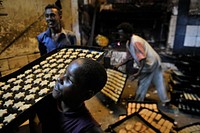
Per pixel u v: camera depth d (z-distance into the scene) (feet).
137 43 8.05
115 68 9.84
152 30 14.23
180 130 5.97
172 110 8.88
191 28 12.40
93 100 9.67
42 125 2.76
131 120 5.84
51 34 6.71
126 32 8.38
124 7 13.48
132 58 9.41
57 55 4.83
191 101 8.55
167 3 12.75
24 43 8.99
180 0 12.07
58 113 2.53
